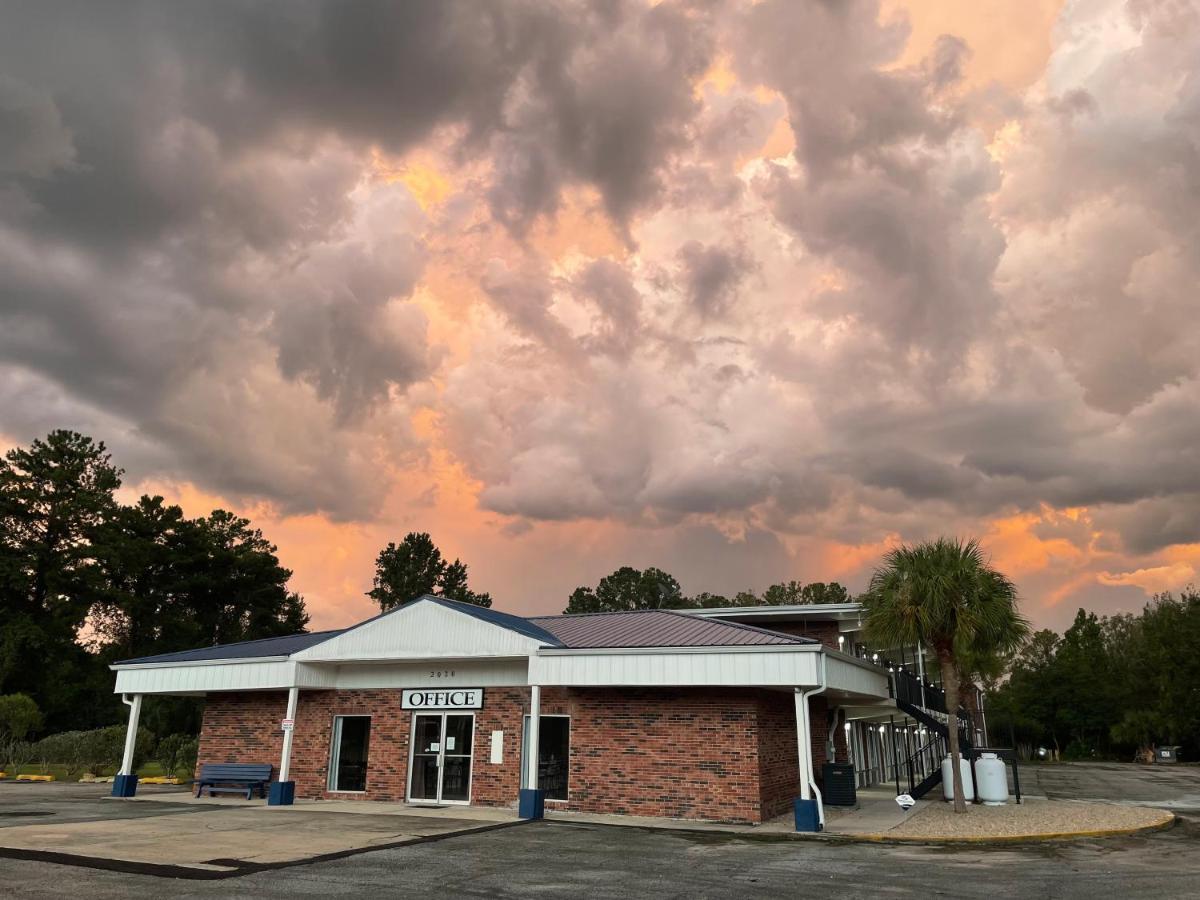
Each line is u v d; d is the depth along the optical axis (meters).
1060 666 80.62
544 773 20.33
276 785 21.34
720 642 18.84
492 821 17.78
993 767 22.73
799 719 17.67
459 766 21.41
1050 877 11.86
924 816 19.62
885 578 20.95
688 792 18.84
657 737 19.42
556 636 22.02
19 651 49.88
